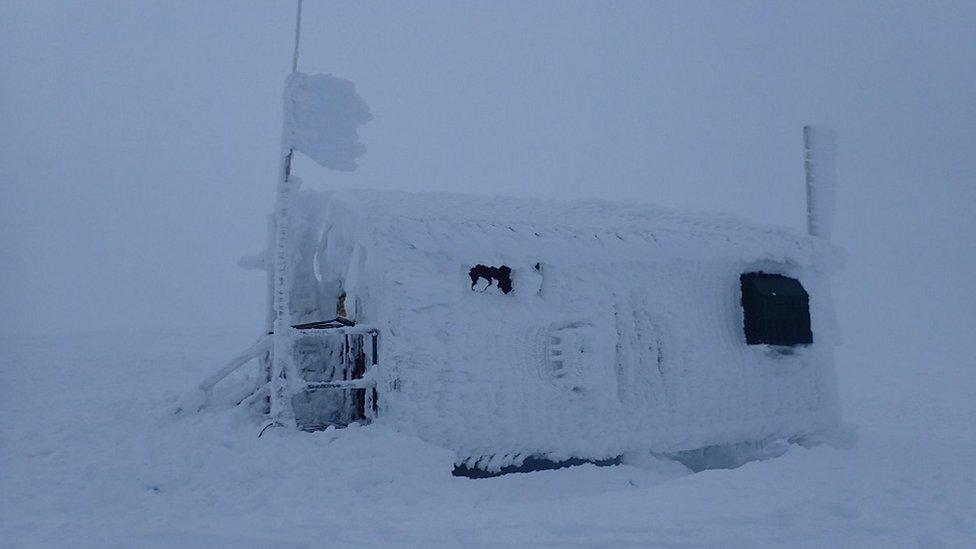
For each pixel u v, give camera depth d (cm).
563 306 1025
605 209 1205
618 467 1020
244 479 762
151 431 944
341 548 523
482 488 834
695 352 1110
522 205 1145
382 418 907
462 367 935
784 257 1203
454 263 962
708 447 1172
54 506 680
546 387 984
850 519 598
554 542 536
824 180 1335
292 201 991
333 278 1197
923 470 876
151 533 567
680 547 519
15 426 1116
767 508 633
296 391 927
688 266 1138
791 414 1174
